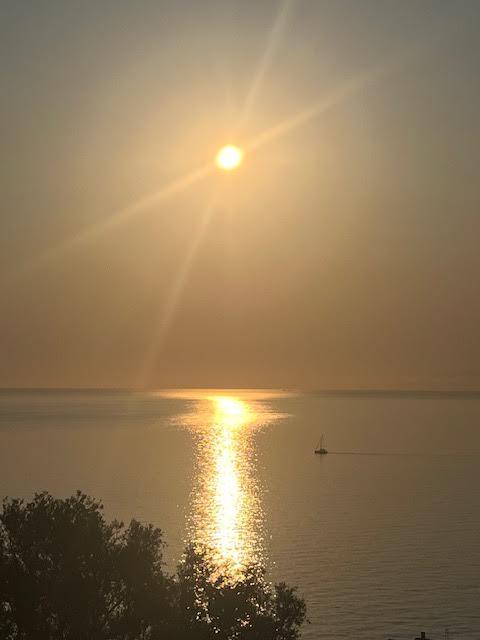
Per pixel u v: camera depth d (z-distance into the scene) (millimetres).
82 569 34688
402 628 73562
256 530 122062
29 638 33062
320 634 71938
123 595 35344
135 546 36312
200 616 36750
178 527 123875
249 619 37406
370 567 97250
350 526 125688
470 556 103375
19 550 34938
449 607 80375
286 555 104062
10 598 33594
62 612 33562
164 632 34906
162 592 35719
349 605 80750
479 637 71875
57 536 35031
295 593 84938
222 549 107125
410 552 106188
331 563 99188
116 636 34312
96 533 35938
